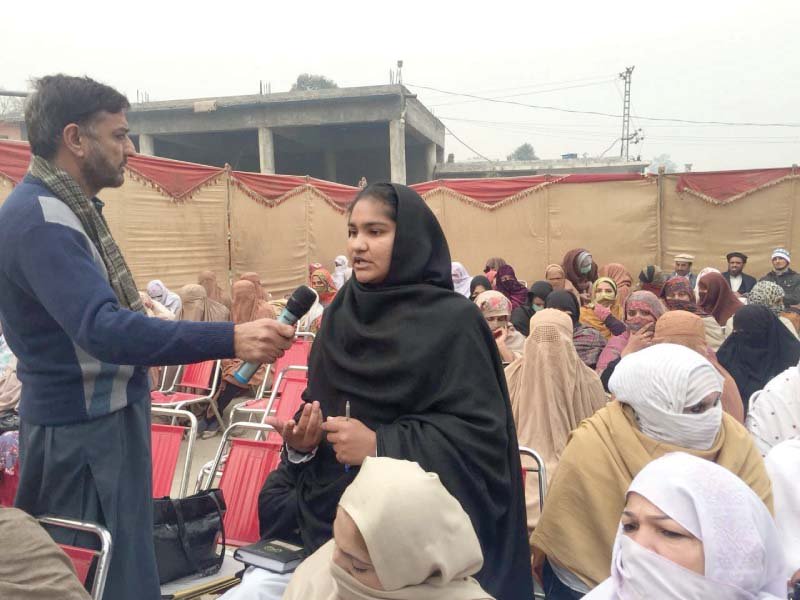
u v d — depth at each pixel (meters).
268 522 2.30
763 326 4.54
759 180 11.55
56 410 1.79
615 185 12.04
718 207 11.72
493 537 1.98
